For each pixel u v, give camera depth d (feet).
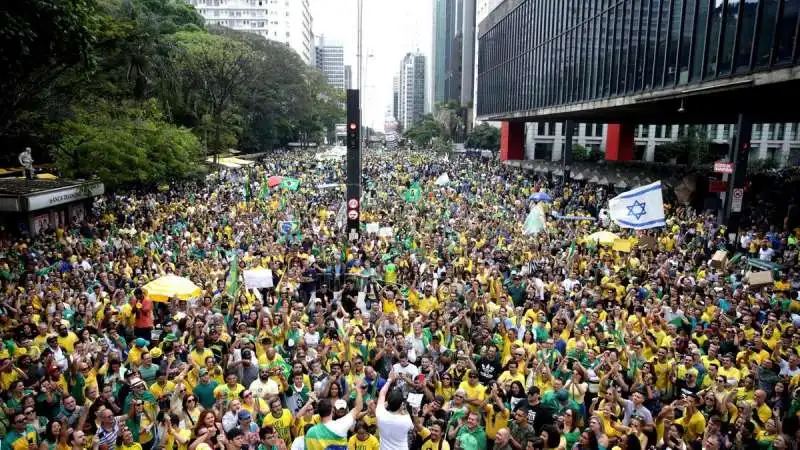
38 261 60.29
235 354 34.27
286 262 66.08
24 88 74.90
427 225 86.53
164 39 141.28
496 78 247.50
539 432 24.13
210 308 44.83
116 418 25.88
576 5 149.59
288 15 581.94
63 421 26.71
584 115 168.86
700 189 126.00
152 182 129.18
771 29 73.61
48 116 98.48
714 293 49.57
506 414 26.94
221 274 56.49
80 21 62.23
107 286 51.90
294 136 391.45
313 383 32.32
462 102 510.99
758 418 29.09
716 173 142.82
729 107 116.67
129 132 109.60
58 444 26.20
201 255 69.15
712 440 24.94
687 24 93.81
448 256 69.56
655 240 74.69
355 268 62.64
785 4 70.85
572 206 120.67
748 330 39.58
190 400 27.48
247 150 286.46
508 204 117.08
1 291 50.39
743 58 79.30
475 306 45.55
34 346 35.42
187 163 132.87
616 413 28.30
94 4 76.38
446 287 49.88
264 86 268.62
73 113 103.09
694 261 68.44
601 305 49.14
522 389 28.91
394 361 34.88
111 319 42.11
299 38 607.78
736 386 31.73
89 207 98.73
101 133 103.09
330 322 41.22
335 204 111.04
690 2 92.73
